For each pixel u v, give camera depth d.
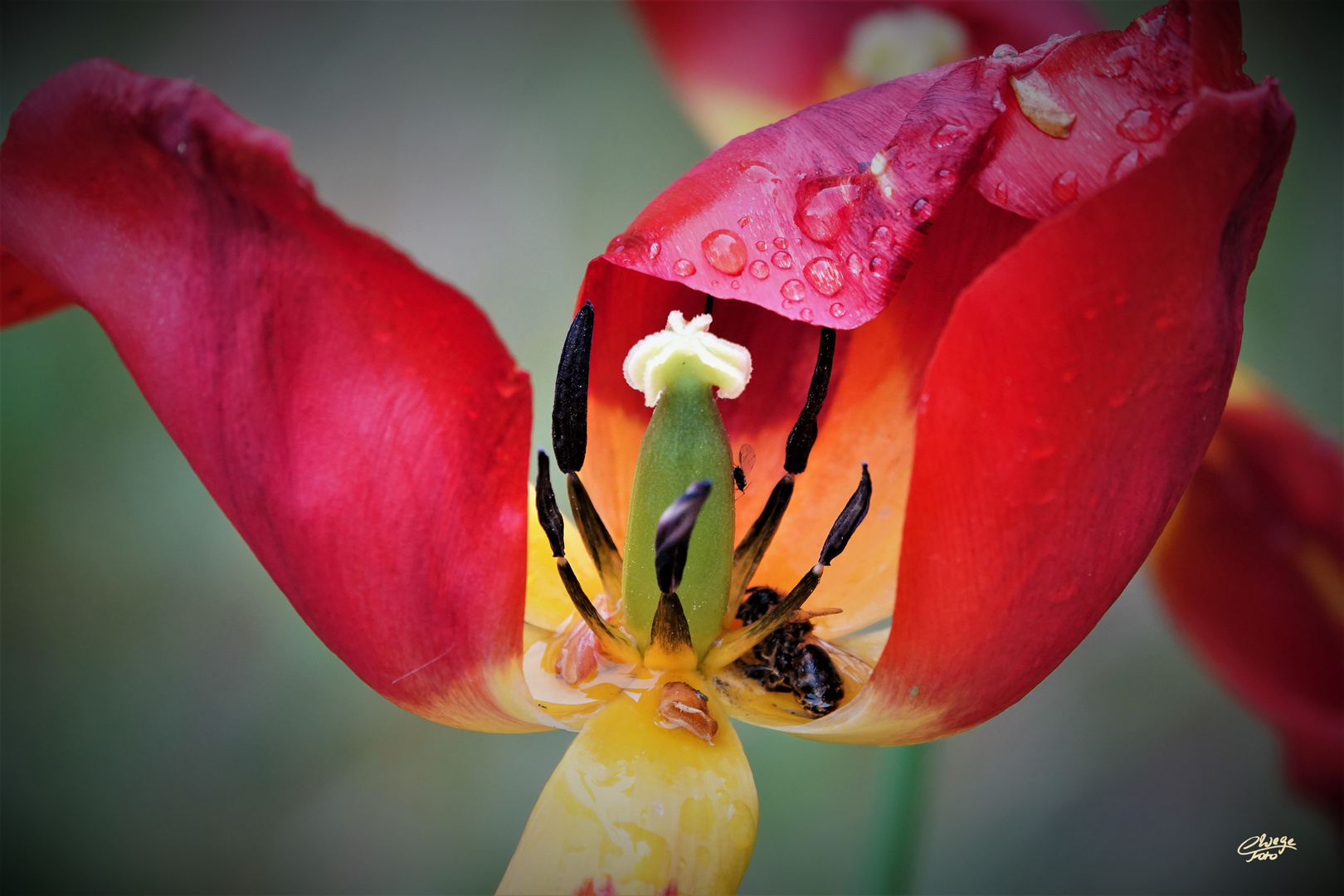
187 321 0.31
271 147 0.29
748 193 0.32
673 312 0.32
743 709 0.32
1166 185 0.29
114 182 0.31
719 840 0.31
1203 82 0.31
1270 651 0.41
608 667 0.32
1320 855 0.60
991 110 0.32
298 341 0.30
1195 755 0.63
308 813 0.59
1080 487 0.30
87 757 0.59
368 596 0.31
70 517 0.63
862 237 0.32
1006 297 0.30
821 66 0.46
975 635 0.31
